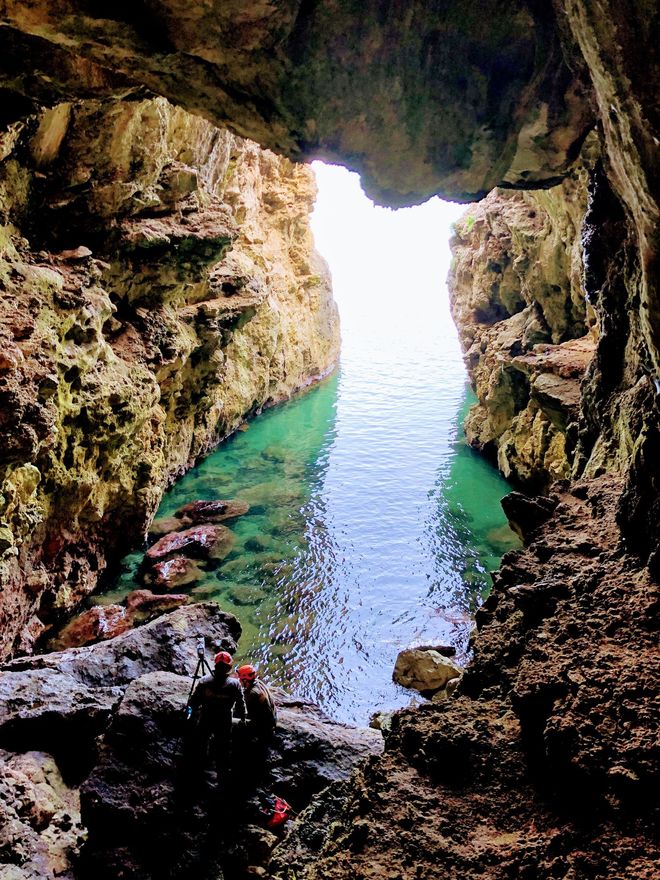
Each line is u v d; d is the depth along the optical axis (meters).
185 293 23.48
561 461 21.19
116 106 16.08
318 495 26.27
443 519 24.05
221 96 8.84
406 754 6.40
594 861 4.82
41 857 8.03
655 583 7.31
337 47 7.97
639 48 5.11
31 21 7.67
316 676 16.12
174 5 7.37
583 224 12.83
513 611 7.91
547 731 5.64
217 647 12.11
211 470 28.59
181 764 8.59
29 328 13.01
